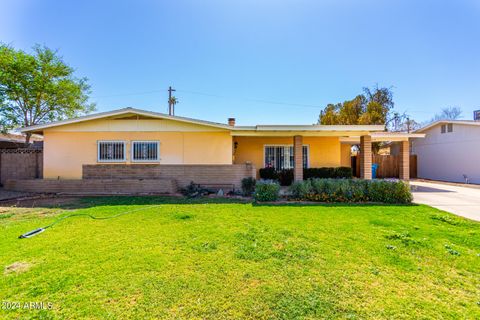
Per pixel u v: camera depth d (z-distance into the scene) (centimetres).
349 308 241
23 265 327
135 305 245
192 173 1066
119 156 1127
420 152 1897
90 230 475
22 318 225
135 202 774
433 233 463
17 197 870
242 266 327
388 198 764
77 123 1125
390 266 329
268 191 791
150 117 1127
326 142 1413
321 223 527
